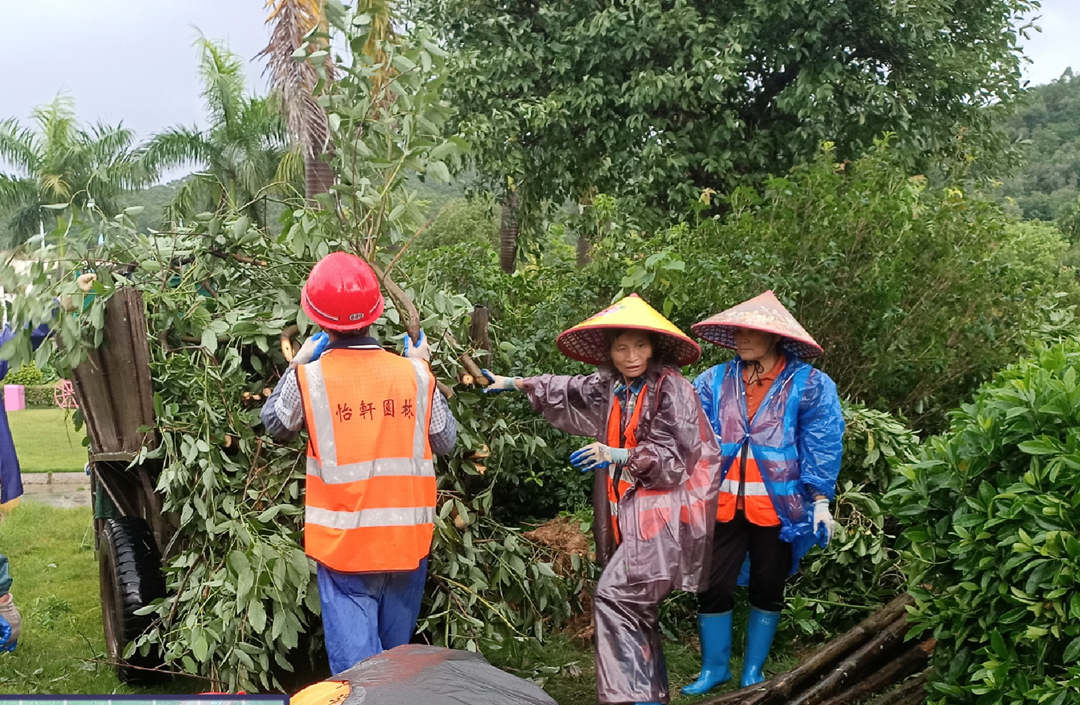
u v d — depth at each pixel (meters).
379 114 4.04
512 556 4.49
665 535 3.70
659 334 3.91
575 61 11.63
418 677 2.12
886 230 6.29
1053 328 6.92
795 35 11.18
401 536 3.34
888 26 11.24
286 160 16.59
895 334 6.20
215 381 3.99
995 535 3.19
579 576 5.07
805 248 6.14
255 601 3.54
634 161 11.51
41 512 8.64
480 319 4.59
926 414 6.45
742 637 5.16
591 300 6.49
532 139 12.47
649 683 3.56
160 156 20.50
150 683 4.56
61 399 4.89
